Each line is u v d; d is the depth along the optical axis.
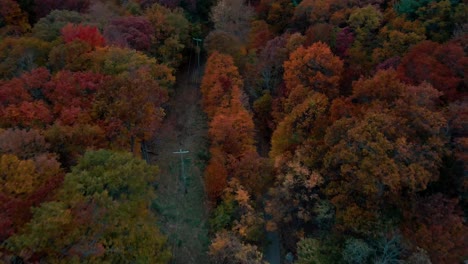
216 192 43.94
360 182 34.50
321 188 39.59
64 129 37.56
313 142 42.34
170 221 45.53
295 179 39.88
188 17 78.31
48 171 32.75
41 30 57.03
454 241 33.09
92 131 38.69
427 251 33.22
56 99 42.66
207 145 56.22
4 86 41.88
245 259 36.69
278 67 57.88
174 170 52.22
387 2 61.81
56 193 30.80
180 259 41.88
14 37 57.38
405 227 34.81
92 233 29.56
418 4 53.88
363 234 35.69
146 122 43.03
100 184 31.00
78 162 34.47
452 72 42.16
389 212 36.16
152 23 66.56
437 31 51.69
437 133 35.41
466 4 50.53
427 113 35.16
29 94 42.62
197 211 46.78
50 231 26.80
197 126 60.94
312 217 40.34
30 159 32.50
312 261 36.34
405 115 36.91
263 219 43.38
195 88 70.31
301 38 57.12
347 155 34.78
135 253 32.16
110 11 67.38
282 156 43.53
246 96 55.97
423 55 43.94
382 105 39.12
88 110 42.06
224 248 37.53
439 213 33.16
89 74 45.03
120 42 55.53
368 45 55.00
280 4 72.06
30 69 48.50
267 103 56.28
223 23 68.75
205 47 66.75
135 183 32.91
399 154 33.78
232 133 48.31
